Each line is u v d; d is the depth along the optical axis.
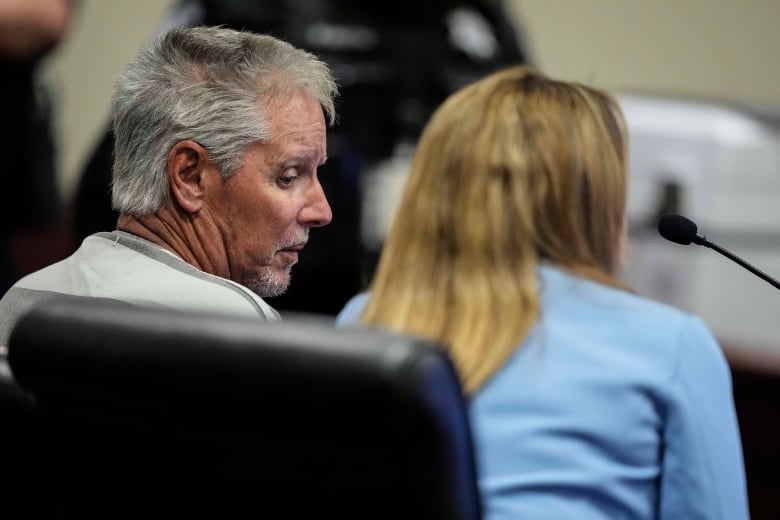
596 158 3.76
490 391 3.46
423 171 3.82
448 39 9.16
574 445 3.40
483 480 3.37
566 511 3.34
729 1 15.12
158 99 4.08
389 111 8.85
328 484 2.24
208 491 2.41
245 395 2.15
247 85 4.12
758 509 7.21
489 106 3.82
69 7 7.95
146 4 11.74
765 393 7.37
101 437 2.52
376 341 2.06
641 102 8.11
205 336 2.21
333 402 2.06
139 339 2.30
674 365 3.49
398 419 2.04
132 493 2.54
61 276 4.04
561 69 14.70
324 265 8.38
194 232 4.18
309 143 4.24
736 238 7.89
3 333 3.98
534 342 3.51
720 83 15.15
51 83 10.34
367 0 8.86
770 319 7.72
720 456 3.49
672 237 4.39
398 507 2.20
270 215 4.21
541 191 3.69
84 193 8.60
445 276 3.67
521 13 14.47
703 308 7.82
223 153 4.11
